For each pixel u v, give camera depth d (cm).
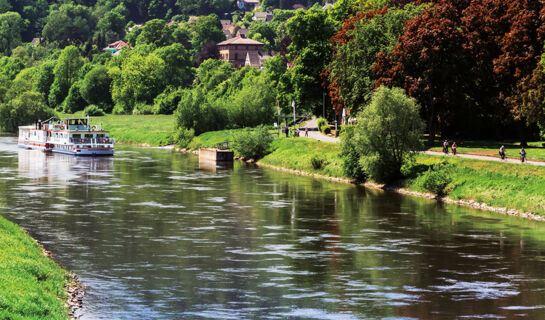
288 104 16112
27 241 5512
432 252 5691
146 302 4284
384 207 7869
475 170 8519
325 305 4278
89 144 14650
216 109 17112
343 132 10112
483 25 10438
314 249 5797
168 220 7038
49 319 3572
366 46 11462
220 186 9675
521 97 9600
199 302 4312
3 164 12688
